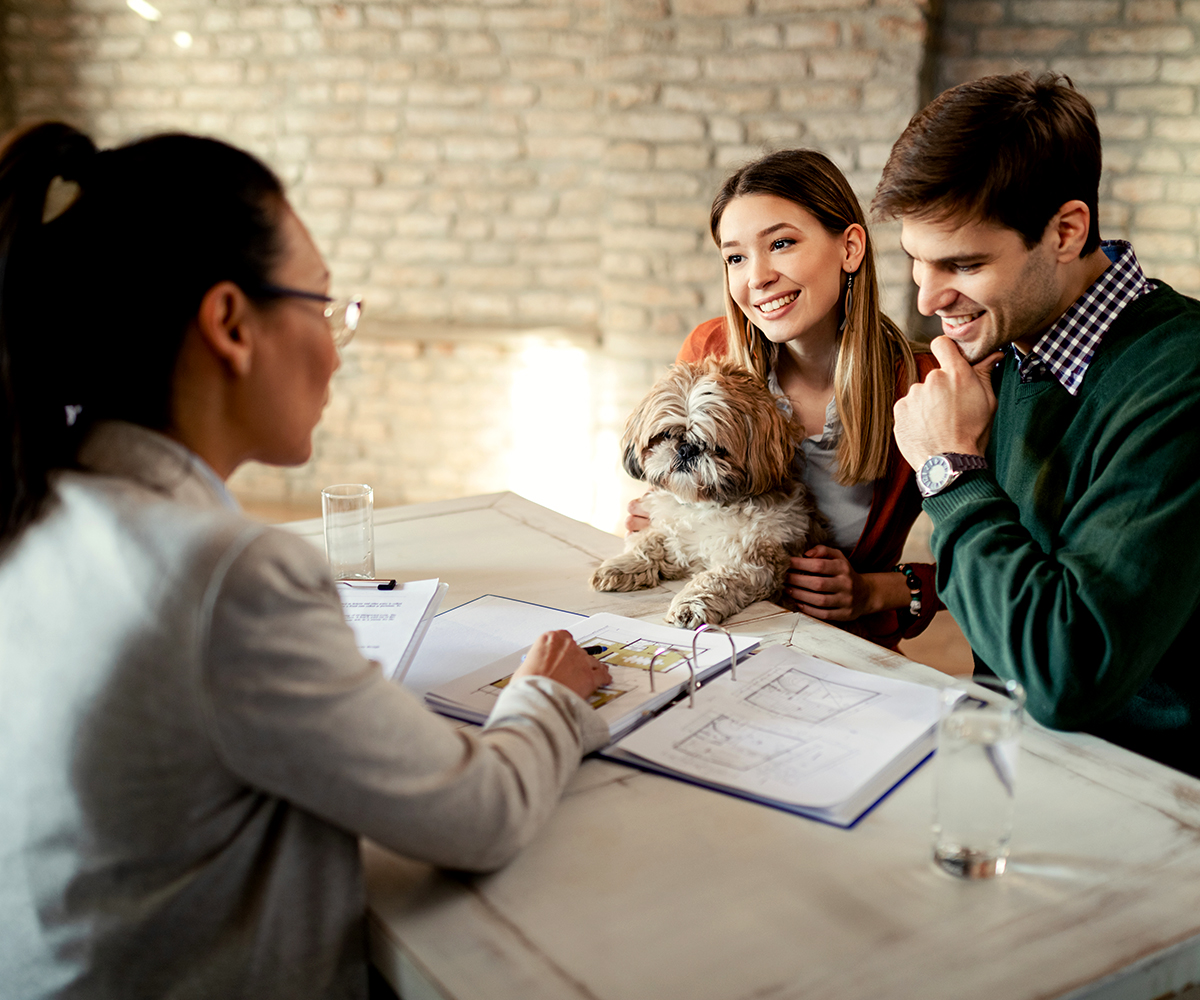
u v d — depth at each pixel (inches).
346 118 158.6
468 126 155.8
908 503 68.8
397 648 47.6
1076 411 47.7
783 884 31.3
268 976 28.6
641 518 69.9
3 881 27.9
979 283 45.0
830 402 68.4
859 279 64.5
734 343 70.5
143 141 29.5
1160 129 131.7
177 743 26.1
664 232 143.3
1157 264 136.3
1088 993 26.8
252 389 30.8
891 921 29.5
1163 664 45.5
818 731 39.5
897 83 129.4
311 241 32.2
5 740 27.6
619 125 140.3
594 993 26.6
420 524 72.5
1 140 28.1
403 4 152.3
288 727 26.3
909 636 69.7
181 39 159.6
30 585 28.0
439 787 28.9
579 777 37.7
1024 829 34.4
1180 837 33.9
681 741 39.2
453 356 161.2
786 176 61.8
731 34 133.0
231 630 25.7
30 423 28.1
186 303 28.5
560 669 40.6
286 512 166.9
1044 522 48.0
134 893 27.5
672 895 30.8
